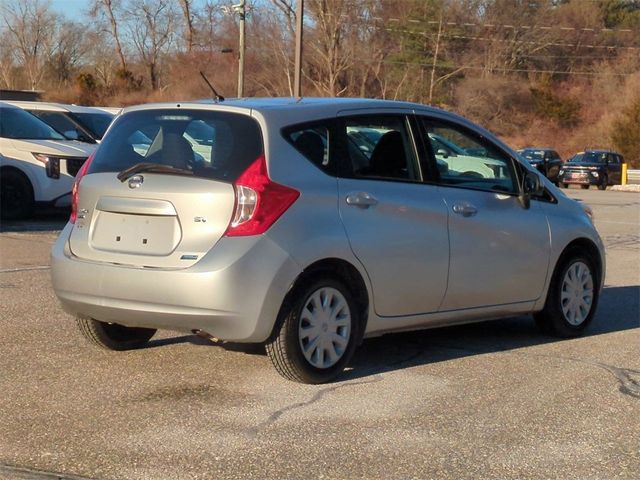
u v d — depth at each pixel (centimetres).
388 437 542
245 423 559
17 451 507
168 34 5703
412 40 5266
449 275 702
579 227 802
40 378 642
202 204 599
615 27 7331
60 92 5331
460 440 540
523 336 816
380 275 657
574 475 493
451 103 5922
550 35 6538
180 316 594
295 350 617
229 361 693
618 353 759
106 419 561
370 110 682
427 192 695
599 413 597
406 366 701
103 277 614
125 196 623
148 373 659
